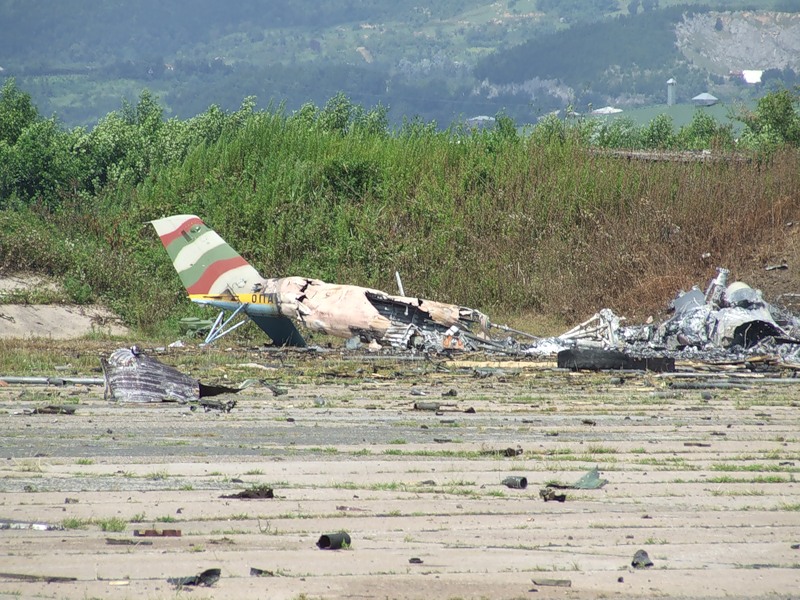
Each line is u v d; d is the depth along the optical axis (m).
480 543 24.39
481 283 93.44
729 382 56.78
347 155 109.06
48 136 116.19
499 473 31.88
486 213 101.75
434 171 108.81
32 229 91.50
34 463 31.56
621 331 75.44
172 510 26.69
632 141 142.00
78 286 83.81
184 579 21.11
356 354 66.81
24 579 20.98
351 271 92.38
